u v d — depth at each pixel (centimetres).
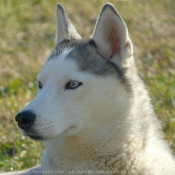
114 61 1098
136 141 1080
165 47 2277
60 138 1080
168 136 1503
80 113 1058
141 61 2102
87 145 1072
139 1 3012
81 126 1060
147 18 2650
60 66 1078
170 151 1172
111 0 3020
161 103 1717
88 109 1060
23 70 2125
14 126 1631
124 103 1069
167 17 2655
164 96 1759
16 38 2528
